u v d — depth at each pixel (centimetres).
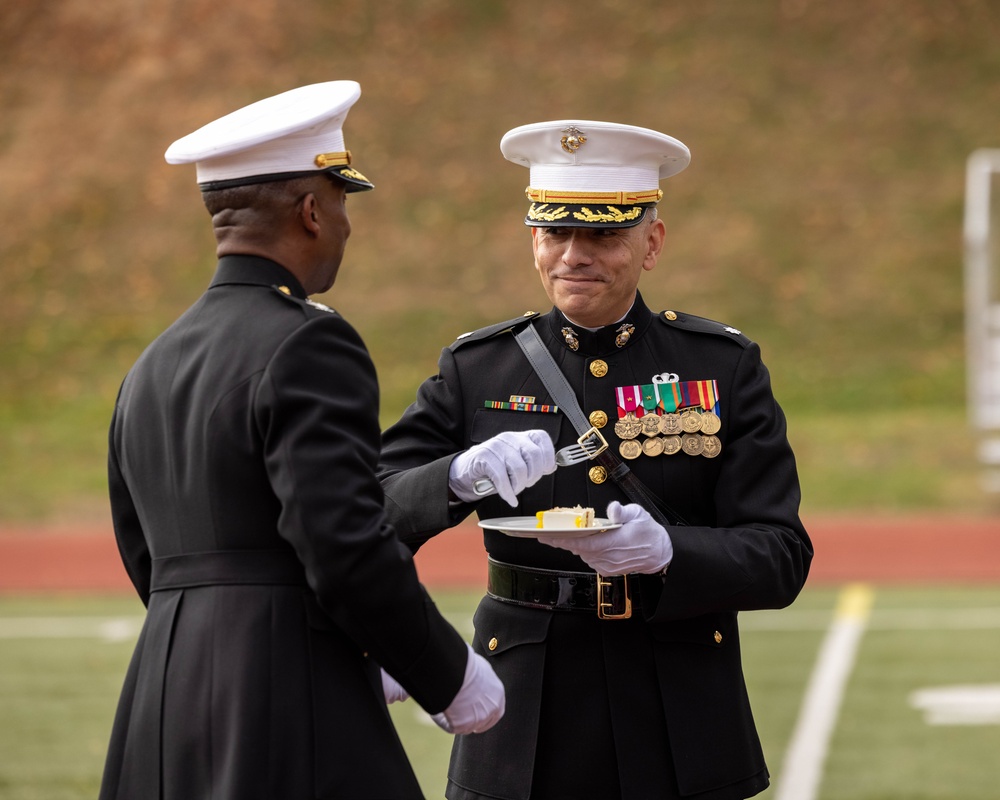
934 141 6750
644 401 1012
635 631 981
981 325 4553
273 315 815
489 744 989
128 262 6419
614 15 7488
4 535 4084
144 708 822
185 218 6631
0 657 2598
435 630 805
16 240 6562
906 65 7150
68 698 2281
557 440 1013
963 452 4694
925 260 6128
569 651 984
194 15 7569
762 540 955
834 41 7281
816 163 6675
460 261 6272
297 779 784
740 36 7344
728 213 6431
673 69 7156
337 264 876
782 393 5394
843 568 3359
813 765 1836
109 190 6800
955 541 3672
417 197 6625
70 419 5362
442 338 5828
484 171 6731
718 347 1036
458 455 959
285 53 7338
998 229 4669
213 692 796
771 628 2712
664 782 960
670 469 1000
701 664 988
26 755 1947
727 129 6838
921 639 2591
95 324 6069
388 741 829
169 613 824
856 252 6194
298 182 838
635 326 1034
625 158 989
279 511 806
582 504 1002
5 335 6006
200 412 810
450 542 3662
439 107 7050
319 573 766
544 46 7331
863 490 4353
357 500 772
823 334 5756
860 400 5319
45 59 7519
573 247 992
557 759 977
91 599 3206
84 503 4500
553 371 1027
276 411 779
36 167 6950
